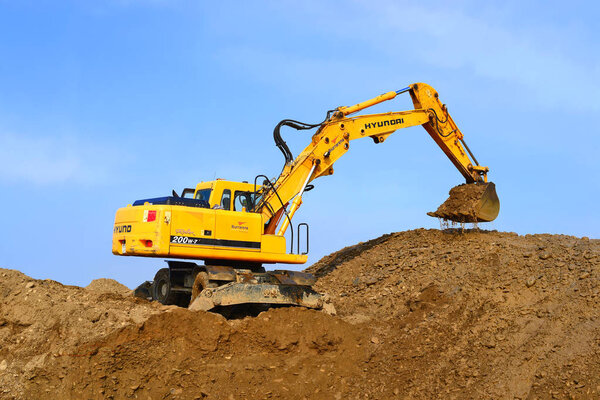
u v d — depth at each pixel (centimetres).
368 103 1658
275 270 1373
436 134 1755
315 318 1267
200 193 1451
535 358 1057
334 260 1947
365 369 1197
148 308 1260
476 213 1681
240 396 1105
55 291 1255
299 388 1144
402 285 1508
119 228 1359
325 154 1556
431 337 1222
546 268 1347
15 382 1037
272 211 1449
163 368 1122
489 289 1334
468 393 1033
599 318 1098
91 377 1067
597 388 938
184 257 1301
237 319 1272
